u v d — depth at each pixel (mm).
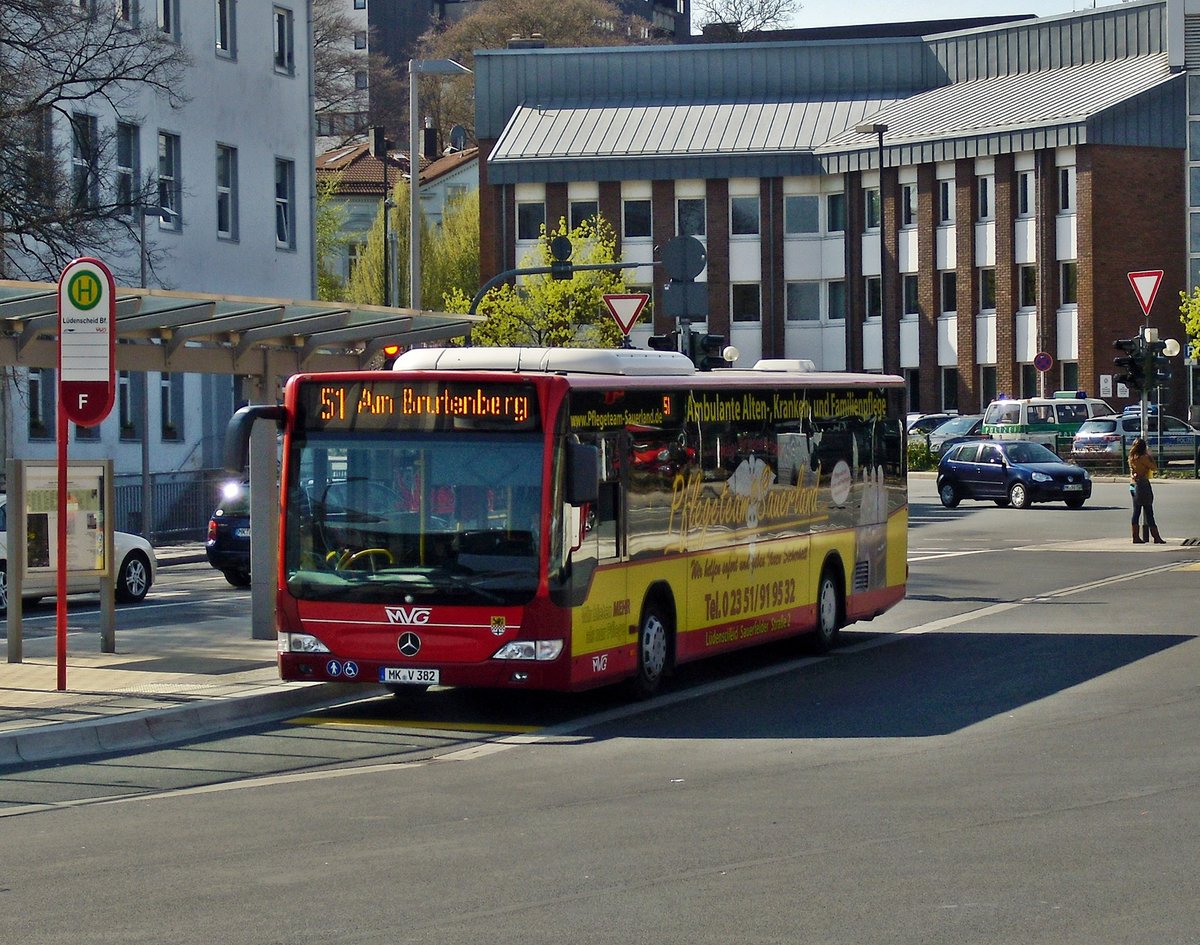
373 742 14758
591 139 84062
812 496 20906
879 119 82125
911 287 80812
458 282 94000
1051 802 11438
